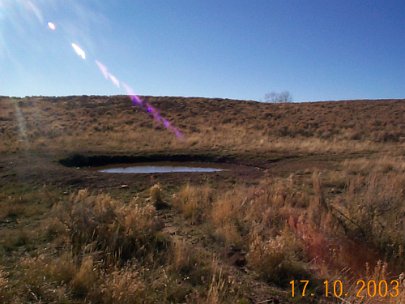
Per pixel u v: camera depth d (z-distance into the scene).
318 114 35.53
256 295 4.68
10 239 6.38
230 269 5.38
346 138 25.34
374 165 14.21
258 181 12.30
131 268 4.79
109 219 6.59
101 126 29.19
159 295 4.49
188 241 6.46
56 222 6.92
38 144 20.66
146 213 7.18
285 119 33.88
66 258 5.18
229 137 24.48
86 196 9.30
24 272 4.88
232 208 7.92
